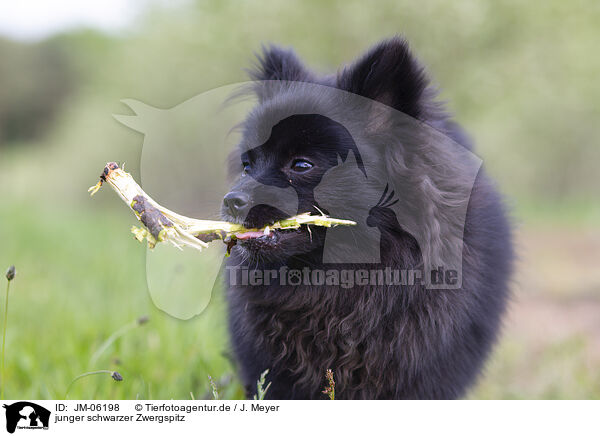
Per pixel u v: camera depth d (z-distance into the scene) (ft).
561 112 82.53
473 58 50.03
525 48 50.42
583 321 31.99
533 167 104.37
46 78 134.92
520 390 22.58
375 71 16.15
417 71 15.79
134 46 67.62
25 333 23.53
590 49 52.13
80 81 131.13
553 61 51.83
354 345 16.61
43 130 133.59
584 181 108.27
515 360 25.32
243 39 50.31
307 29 50.49
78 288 31.37
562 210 87.71
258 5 50.78
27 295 29.14
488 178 18.92
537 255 51.90
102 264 37.42
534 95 55.01
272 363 17.28
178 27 54.85
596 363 25.00
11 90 132.67
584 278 42.57
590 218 77.36
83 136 86.38
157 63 56.24
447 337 16.16
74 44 136.46
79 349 21.91
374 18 48.78
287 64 18.98
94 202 75.97
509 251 18.71
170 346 22.04
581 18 51.19
